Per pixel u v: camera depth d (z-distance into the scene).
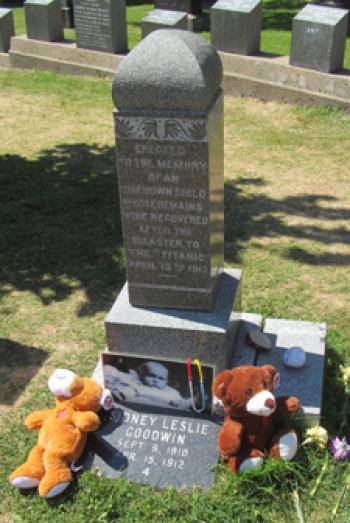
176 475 4.20
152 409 4.70
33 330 5.76
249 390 4.06
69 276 6.53
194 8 16.64
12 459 4.42
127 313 4.75
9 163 9.33
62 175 8.88
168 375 4.54
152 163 4.22
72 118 11.16
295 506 3.93
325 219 7.51
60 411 4.40
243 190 8.30
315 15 10.51
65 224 7.52
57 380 4.37
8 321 5.89
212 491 4.08
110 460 4.31
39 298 6.21
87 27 13.04
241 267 6.55
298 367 4.77
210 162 4.18
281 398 4.29
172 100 3.95
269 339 5.05
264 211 7.73
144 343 4.71
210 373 4.44
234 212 7.72
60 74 13.62
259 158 9.26
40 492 4.04
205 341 4.57
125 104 4.05
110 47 12.95
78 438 4.29
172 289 4.67
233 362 4.88
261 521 3.92
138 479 4.19
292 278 6.34
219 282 4.98
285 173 8.76
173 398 4.64
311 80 10.73
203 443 4.40
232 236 7.17
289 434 4.15
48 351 5.48
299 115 10.62
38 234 7.32
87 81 12.98
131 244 4.57
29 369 5.27
